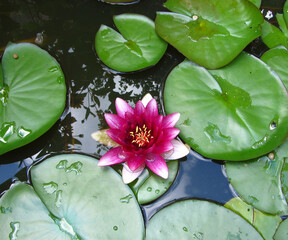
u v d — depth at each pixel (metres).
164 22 0.58
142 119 0.51
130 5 0.62
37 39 0.60
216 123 0.53
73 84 0.57
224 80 0.55
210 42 0.56
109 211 0.50
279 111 0.53
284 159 0.52
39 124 0.53
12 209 0.50
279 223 0.50
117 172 0.52
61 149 0.54
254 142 0.52
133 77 0.58
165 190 0.51
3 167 0.53
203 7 0.58
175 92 0.55
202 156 0.54
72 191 0.51
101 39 0.58
